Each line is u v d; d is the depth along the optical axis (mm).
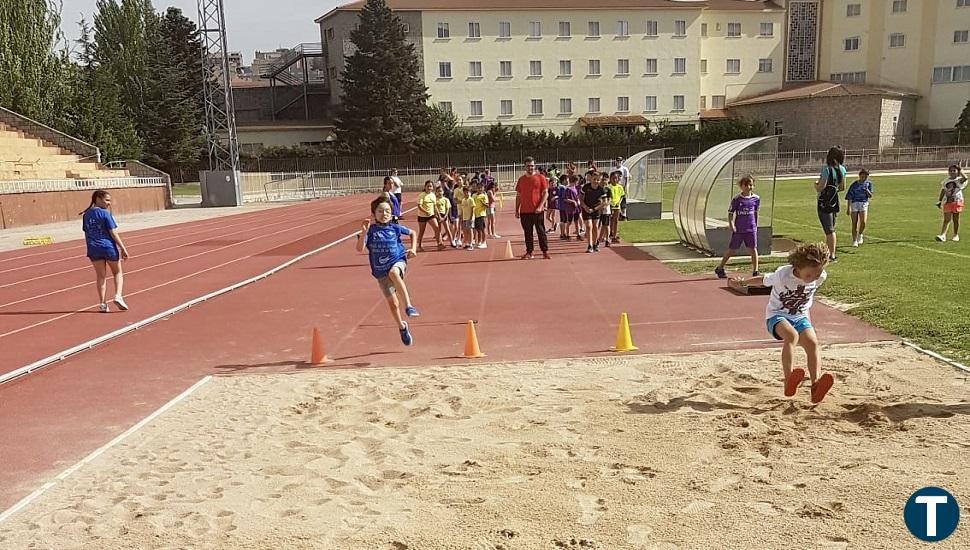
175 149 63469
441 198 18453
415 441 5395
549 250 16938
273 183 52812
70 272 16406
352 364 7750
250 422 6039
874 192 32406
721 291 10820
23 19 50125
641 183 25062
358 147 59531
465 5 63719
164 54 63656
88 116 52125
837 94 61406
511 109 65500
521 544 3758
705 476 4465
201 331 9750
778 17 68875
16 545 4051
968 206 24906
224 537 4023
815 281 5645
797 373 5539
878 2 66688
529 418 5758
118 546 3982
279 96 72000
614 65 66000
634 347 7840
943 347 7035
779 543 3598
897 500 3965
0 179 31719
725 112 68625
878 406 5473
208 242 22562
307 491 4602
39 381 7574
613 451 4969
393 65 59562
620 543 3707
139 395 7023
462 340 8609
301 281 13812
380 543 3863
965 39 63812
